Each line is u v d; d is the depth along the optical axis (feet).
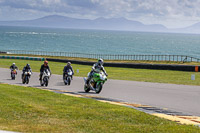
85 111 42.73
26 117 37.76
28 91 65.57
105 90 75.10
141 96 63.52
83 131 31.35
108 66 201.05
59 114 40.34
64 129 31.73
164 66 166.30
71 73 91.25
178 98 60.54
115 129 32.94
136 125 35.22
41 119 36.94
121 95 65.26
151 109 47.55
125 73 143.43
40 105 46.19
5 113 39.34
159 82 96.68
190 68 154.10
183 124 36.83
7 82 102.37
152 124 36.22
